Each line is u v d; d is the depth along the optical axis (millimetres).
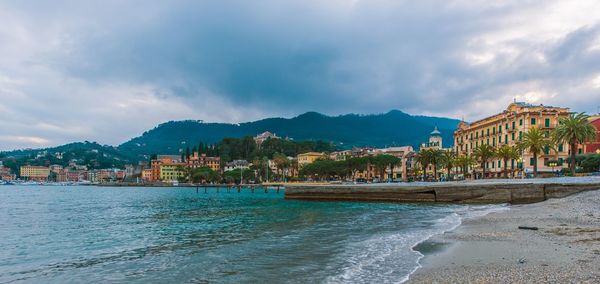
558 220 30000
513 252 18406
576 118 75688
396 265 17297
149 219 44500
